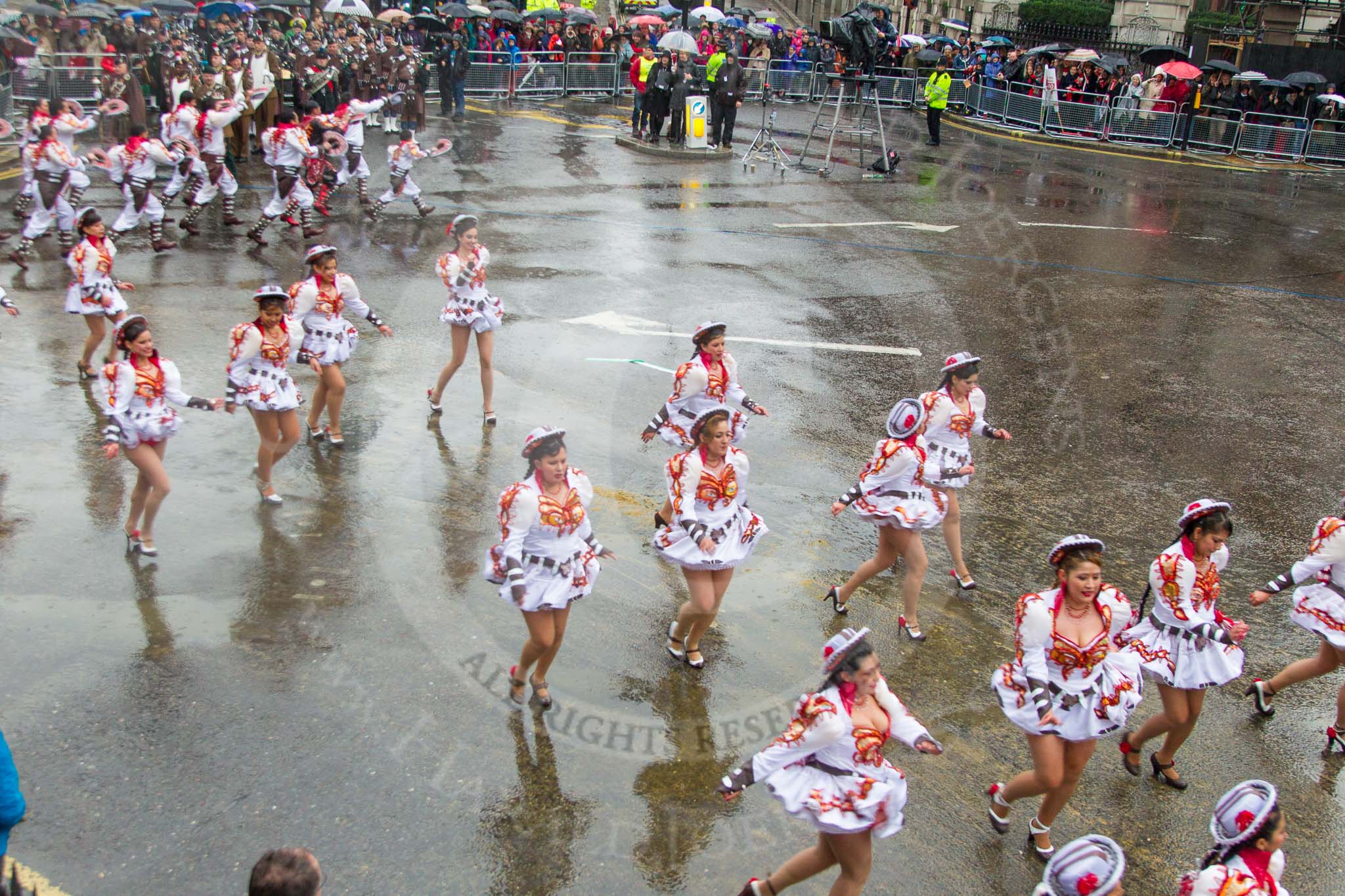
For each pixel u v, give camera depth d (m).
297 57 23.48
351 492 8.79
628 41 34.50
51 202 14.12
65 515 8.12
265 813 5.39
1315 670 6.67
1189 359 13.70
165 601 7.12
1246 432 11.54
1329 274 18.41
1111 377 12.86
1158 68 32.66
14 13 22.83
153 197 14.99
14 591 7.09
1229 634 5.87
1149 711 6.89
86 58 23.20
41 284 13.53
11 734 5.79
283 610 7.09
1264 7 41.41
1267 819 4.35
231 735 5.90
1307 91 34.00
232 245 15.80
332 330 9.27
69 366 11.03
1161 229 20.97
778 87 34.53
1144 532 9.16
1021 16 43.81
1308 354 14.16
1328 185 27.94
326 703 6.23
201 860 5.08
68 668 6.36
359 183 18.11
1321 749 6.66
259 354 8.04
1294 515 9.73
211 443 9.53
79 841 5.14
